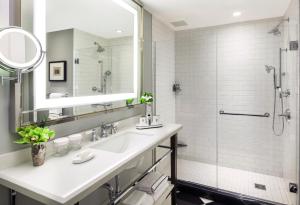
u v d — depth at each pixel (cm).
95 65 152
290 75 213
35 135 97
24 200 106
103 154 113
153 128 180
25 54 98
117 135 158
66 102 127
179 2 205
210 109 289
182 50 301
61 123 125
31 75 107
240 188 231
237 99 273
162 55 269
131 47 195
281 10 226
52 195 71
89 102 146
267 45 250
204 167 284
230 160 281
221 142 285
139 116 216
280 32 241
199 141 297
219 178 254
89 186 79
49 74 115
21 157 103
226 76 278
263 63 254
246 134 270
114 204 114
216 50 281
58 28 121
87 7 144
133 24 196
